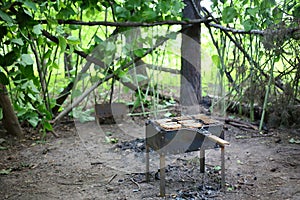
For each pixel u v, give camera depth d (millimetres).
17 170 2736
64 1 3117
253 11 3361
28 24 2408
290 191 2248
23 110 3256
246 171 2596
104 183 2447
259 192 2246
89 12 3488
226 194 2223
